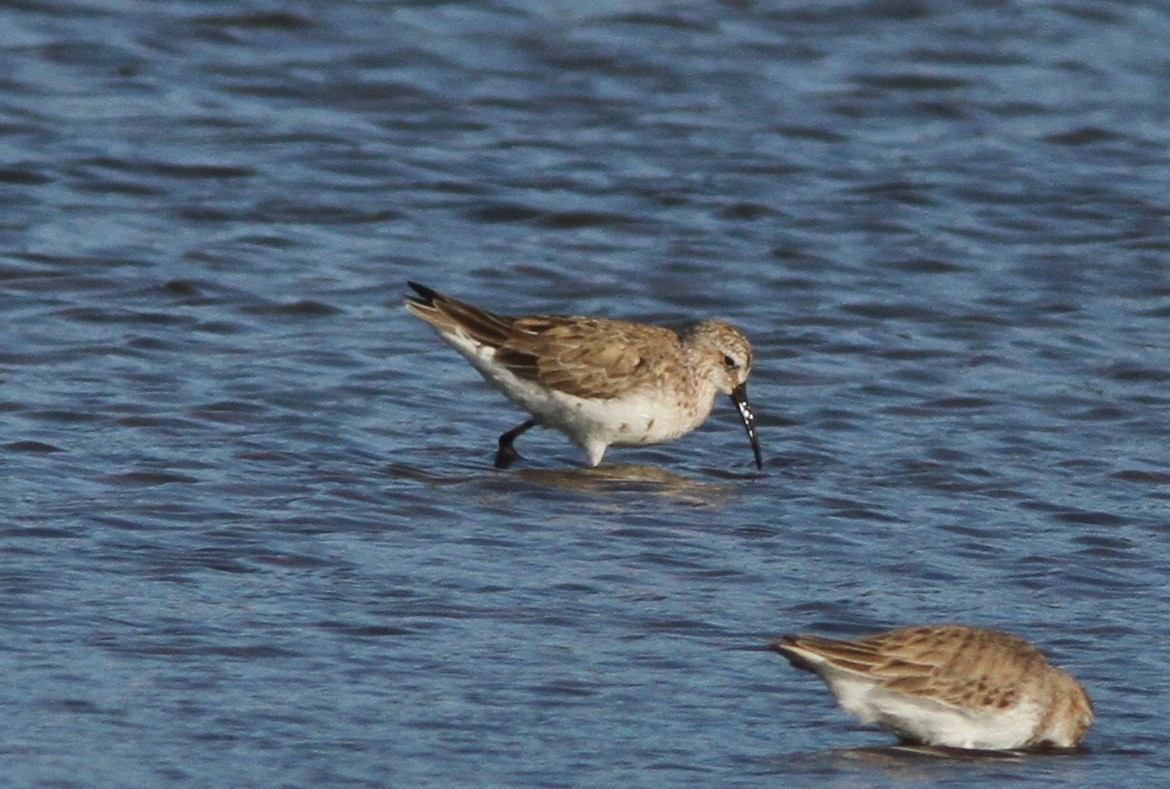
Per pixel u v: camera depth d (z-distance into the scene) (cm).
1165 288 2219
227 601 1309
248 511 1498
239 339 1964
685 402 1711
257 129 2588
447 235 2316
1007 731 1134
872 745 1138
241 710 1135
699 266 2245
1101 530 1542
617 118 2698
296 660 1216
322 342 1966
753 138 2645
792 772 1095
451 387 1877
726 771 1093
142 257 2170
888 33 3023
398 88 2752
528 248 2284
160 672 1185
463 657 1235
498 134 2627
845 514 1563
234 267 2166
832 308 2138
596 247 2298
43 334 1933
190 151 2497
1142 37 3066
